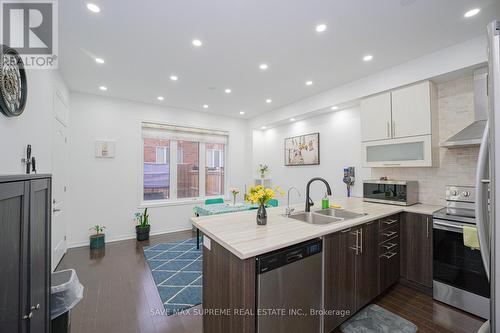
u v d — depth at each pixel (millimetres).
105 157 3990
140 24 1965
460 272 2059
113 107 4070
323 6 1758
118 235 4102
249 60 2639
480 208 829
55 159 2861
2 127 1362
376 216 2107
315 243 1570
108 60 2627
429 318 1951
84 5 1720
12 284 825
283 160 5145
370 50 2424
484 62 2150
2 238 758
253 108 4789
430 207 2574
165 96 3994
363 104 3125
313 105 3920
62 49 2369
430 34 2137
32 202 989
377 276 2146
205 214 3541
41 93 2166
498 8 1780
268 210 2453
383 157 2924
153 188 4621
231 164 5531
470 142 2068
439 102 2686
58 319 1463
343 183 3875
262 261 1278
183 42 2258
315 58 2592
